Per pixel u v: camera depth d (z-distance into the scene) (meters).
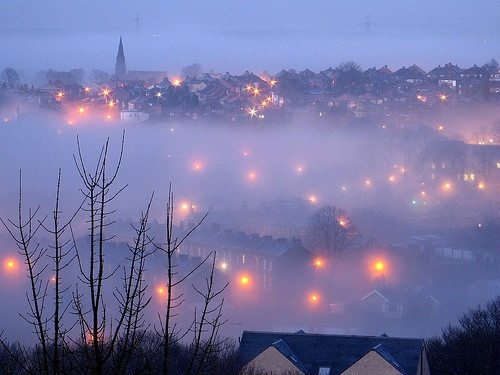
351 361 76.81
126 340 23.33
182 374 47.78
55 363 22.77
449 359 93.62
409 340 78.62
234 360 70.94
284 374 76.06
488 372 88.62
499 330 97.06
